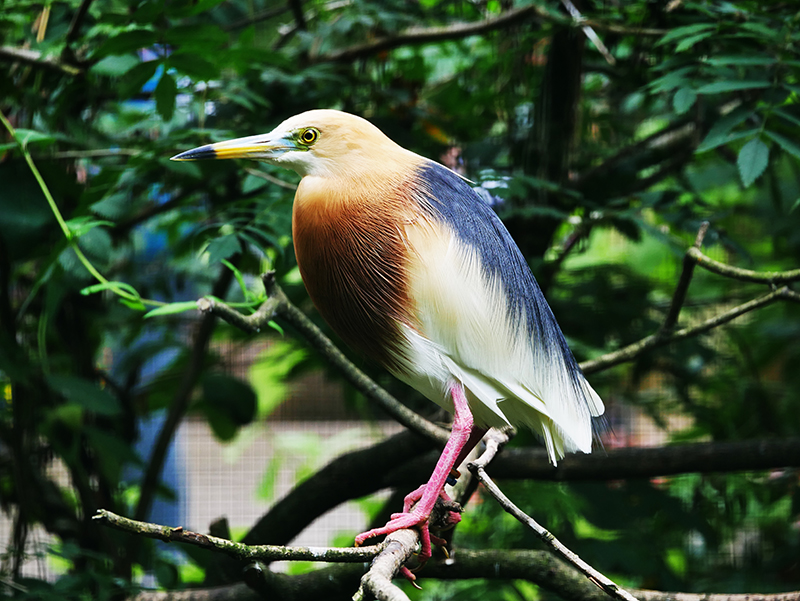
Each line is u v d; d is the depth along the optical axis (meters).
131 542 6.94
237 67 5.60
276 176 5.80
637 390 8.73
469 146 7.41
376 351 3.69
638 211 6.46
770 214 8.76
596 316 7.42
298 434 11.45
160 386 8.34
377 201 3.54
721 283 9.14
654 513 6.70
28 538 6.98
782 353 9.38
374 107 7.22
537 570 4.32
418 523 3.35
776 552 7.73
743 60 4.79
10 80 6.14
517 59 6.89
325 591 4.28
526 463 5.88
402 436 5.47
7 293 6.37
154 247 8.88
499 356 3.59
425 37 6.69
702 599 4.06
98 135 6.85
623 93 8.18
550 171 6.64
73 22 5.60
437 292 3.49
